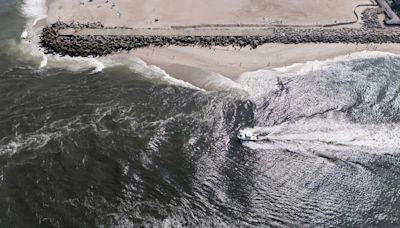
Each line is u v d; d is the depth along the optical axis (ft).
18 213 177.37
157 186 192.44
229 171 201.98
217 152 209.97
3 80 243.60
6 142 205.05
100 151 204.64
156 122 222.48
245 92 247.09
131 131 215.92
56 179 191.31
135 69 259.80
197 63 266.16
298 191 196.13
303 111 237.25
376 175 205.67
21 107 225.15
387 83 259.80
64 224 174.91
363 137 223.92
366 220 186.70
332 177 203.00
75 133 211.41
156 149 208.23
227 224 181.57
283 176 201.77
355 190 198.39
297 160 209.46
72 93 237.86
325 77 261.65
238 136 216.54
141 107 231.30
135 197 187.42
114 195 187.21
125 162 200.95
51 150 202.69
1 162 195.93
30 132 210.79
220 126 224.12
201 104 236.84
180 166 201.67
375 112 239.91
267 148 213.87
